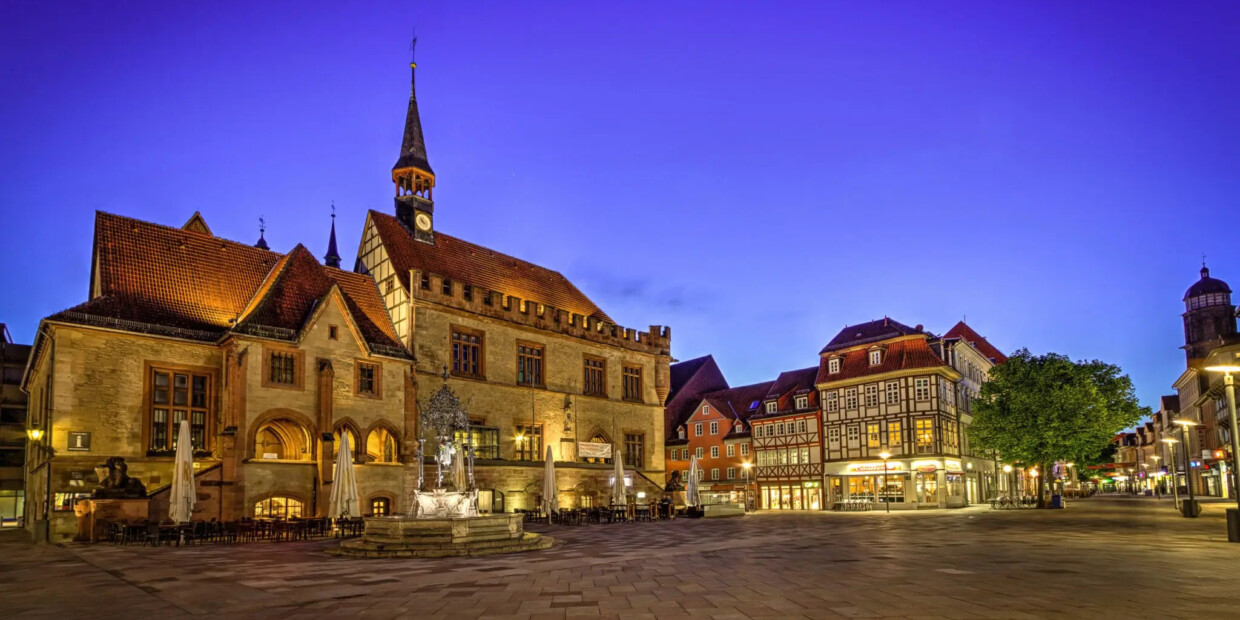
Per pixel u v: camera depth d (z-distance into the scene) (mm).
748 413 78125
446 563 20266
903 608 12328
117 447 34219
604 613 12406
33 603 14578
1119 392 58344
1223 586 14359
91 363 34156
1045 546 23125
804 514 52812
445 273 50906
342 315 40125
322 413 37938
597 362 56656
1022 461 56938
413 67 55500
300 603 14031
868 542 25859
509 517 25406
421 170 52781
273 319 37969
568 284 62875
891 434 65188
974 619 11305
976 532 30078
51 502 32312
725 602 13281
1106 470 138000
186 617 12906
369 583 16422
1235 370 23641
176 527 28062
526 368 51062
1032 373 56281
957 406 68125
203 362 37219
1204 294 99438
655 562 20078
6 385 62688
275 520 29844
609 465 53844
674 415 85750
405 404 42156
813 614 11969
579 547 25188
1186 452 39375
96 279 39000
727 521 42656
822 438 69750
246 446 35156
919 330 66188
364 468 39625
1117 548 22062
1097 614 11594
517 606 13211
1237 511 23250
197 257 41688
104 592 15867
